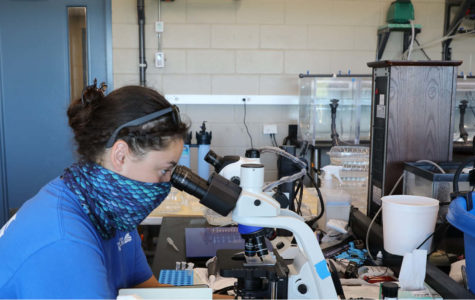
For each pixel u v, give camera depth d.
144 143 0.87
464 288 1.31
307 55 4.00
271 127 4.05
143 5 3.74
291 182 1.92
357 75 3.84
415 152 1.98
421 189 1.82
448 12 3.99
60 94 3.79
